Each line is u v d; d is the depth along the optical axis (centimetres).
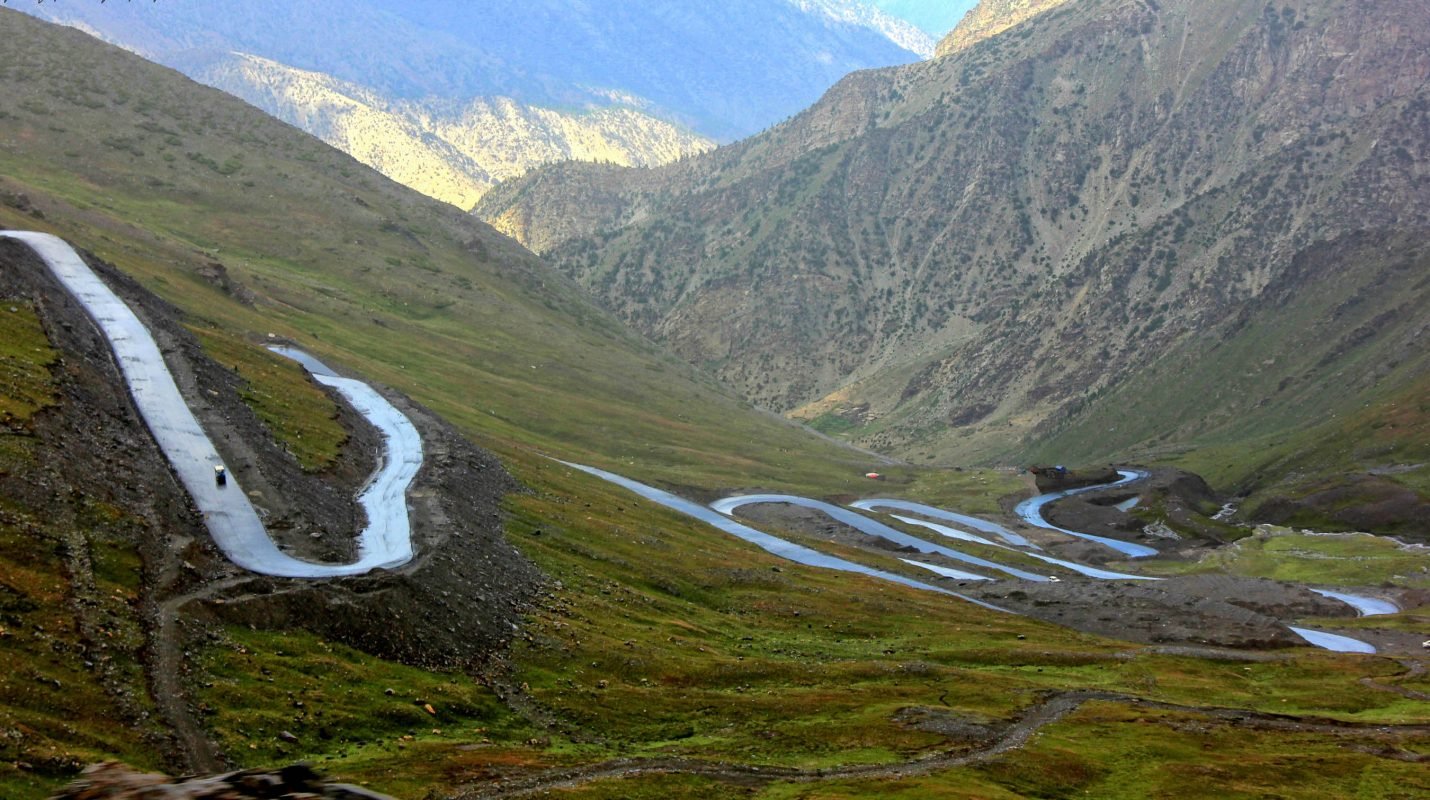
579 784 6384
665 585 13412
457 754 6412
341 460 13412
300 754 5809
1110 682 11838
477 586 9888
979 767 7994
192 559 7975
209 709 5822
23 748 4606
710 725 8475
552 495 16600
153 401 11862
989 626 14675
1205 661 13412
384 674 7412
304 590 7844
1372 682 12406
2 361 9881
